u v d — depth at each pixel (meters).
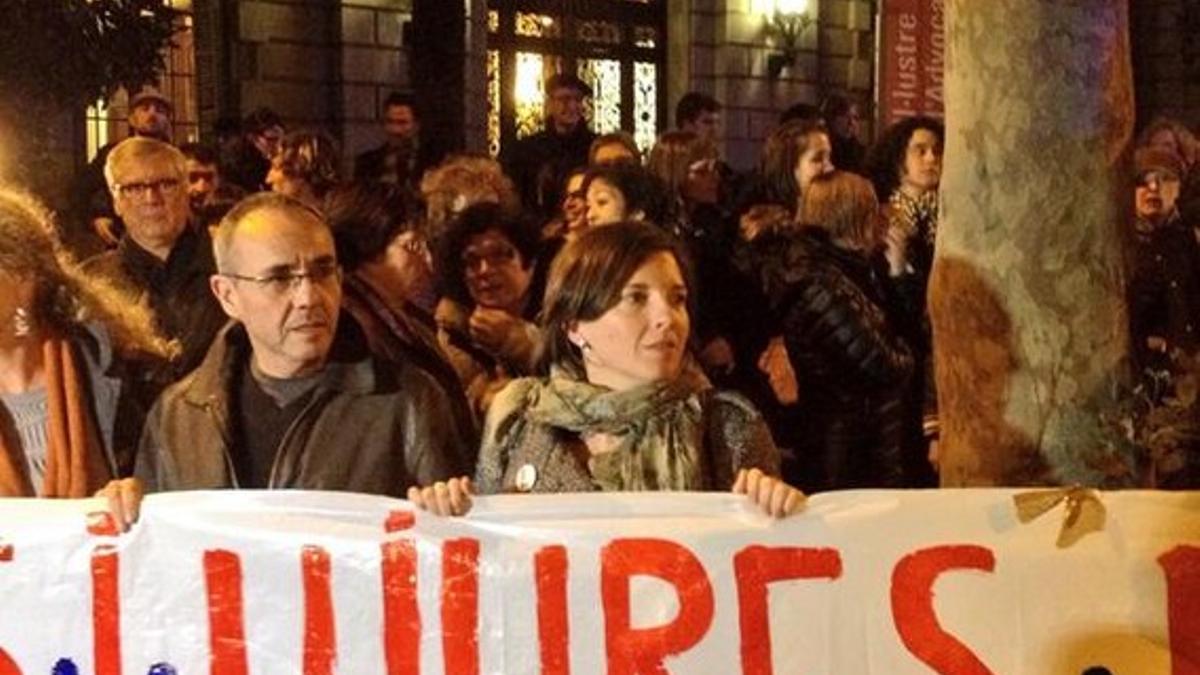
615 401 3.47
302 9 12.59
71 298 3.86
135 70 9.69
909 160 6.64
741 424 3.54
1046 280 3.83
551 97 9.45
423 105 12.90
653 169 7.23
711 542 3.35
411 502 3.38
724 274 6.18
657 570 3.35
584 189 5.89
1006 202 3.83
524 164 9.27
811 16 15.80
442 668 3.38
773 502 3.32
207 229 5.36
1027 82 3.79
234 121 9.35
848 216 5.80
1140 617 3.36
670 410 3.49
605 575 3.36
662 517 3.36
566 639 3.36
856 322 5.68
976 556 3.36
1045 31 3.78
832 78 16.14
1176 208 6.35
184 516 3.41
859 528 3.36
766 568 3.35
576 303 3.48
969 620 3.36
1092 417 3.86
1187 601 3.35
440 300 5.18
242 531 3.40
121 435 3.88
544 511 3.37
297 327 3.63
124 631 3.41
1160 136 7.00
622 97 15.20
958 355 3.92
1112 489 3.86
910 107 9.13
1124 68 3.88
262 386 3.72
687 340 3.63
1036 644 3.36
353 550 3.38
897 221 6.45
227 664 3.40
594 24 14.91
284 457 3.67
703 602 3.35
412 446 3.72
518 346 4.99
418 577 3.38
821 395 5.81
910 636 3.36
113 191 5.39
